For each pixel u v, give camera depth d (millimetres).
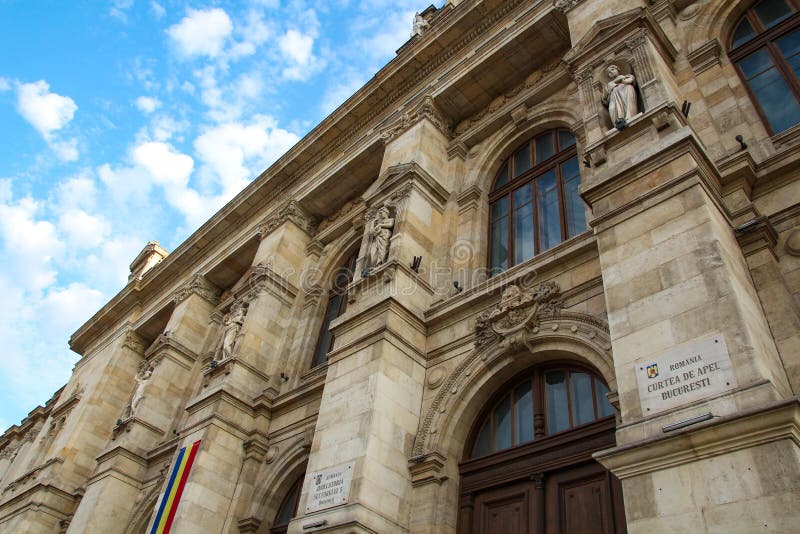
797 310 9023
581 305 12188
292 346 21062
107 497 21719
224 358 20203
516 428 12406
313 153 25375
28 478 27469
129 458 22797
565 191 15867
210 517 16234
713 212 9391
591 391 11594
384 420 12469
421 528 11625
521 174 17656
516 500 11359
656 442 7273
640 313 8781
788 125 11844
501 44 18734
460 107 20312
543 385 12438
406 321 14461
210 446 17141
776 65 12844
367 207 18469
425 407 13445
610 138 11727
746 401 6973
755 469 6477
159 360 25609
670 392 7734
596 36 14234
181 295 28500
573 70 14391
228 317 21953
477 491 11992
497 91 19875
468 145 19625
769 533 6047
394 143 20156
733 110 12453
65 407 30359
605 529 9836
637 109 12180
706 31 14297
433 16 25156
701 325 7988
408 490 12219
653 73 12273
